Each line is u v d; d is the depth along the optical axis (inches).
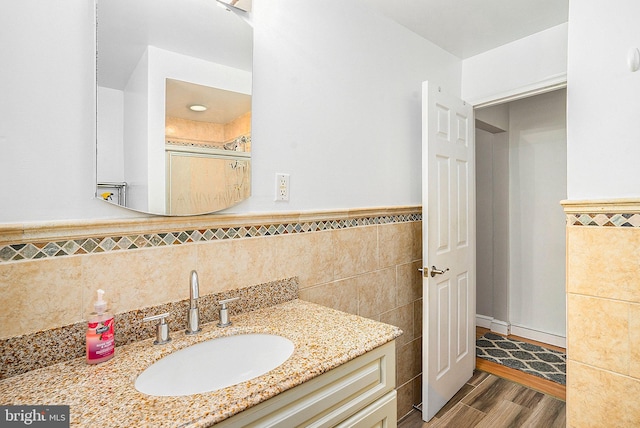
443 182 81.6
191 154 45.2
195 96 45.6
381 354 40.6
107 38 38.7
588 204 56.4
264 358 42.0
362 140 70.0
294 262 57.0
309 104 59.9
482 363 104.0
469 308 93.9
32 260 33.9
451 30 82.0
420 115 85.1
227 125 48.6
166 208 42.9
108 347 34.9
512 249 127.8
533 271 122.9
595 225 56.0
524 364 103.2
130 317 39.0
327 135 62.9
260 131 52.7
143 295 40.9
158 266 42.1
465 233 91.9
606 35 55.7
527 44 85.4
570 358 58.7
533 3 70.9
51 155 35.3
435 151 77.9
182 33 44.6
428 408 75.7
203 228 46.1
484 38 86.1
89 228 37.1
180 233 44.0
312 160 60.3
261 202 52.9
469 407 81.5
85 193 37.4
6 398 28.0
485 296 135.6
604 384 55.1
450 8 72.6
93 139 37.9
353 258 67.4
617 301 53.7
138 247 40.6
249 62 50.9
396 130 78.2
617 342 53.7
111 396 28.2
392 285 76.7
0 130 32.6
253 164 51.8
